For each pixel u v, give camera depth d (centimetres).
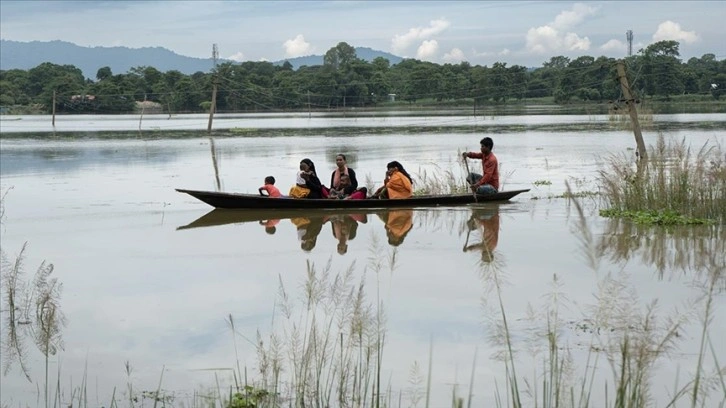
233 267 1373
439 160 3341
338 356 910
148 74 13912
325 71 13638
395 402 793
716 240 1472
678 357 866
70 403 830
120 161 3566
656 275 1210
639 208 1789
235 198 1972
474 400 794
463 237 1584
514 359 892
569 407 743
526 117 7912
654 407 751
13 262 1445
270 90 12500
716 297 1062
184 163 3431
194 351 967
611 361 682
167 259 1453
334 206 1981
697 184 1769
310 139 5084
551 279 1218
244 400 805
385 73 13700
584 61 9712
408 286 1196
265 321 1058
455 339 962
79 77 15750
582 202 2030
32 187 2594
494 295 1137
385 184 2072
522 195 2211
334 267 1334
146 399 832
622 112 2486
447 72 12394
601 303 674
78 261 1455
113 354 970
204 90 12331
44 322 1079
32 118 10744
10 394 855
